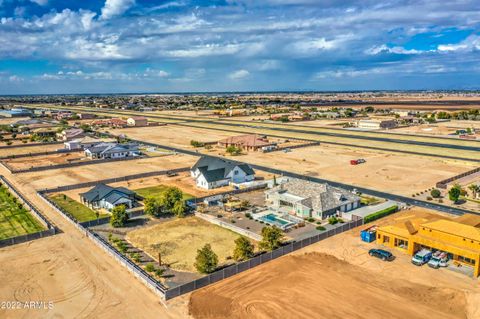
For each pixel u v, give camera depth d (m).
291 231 55.06
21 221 59.66
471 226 45.53
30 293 39.16
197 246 50.12
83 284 40.91
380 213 60.22
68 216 60.03
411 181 82.62
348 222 57.56
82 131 148.25
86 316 35.38
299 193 64.19
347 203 62.31
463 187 76.12
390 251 48.41
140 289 39.91
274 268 44.12
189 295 38.69
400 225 50.72
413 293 38.75
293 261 45.84
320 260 46.09
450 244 44.62
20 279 41.94
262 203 67.19
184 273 42.91
